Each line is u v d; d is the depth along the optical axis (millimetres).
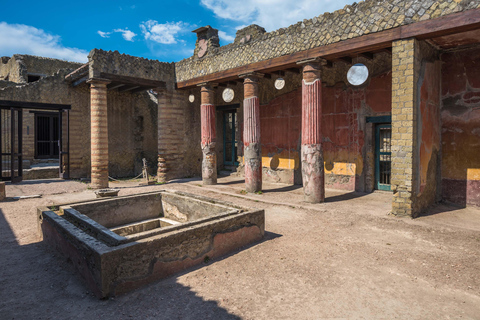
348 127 9492
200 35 11266
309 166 7859
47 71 17281
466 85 7215
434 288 3502
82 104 12938
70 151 12703
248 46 9422
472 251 4562
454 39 6527
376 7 6586
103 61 10562
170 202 6316
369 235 5348
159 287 3523
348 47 7066
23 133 15852
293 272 3916
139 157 14867
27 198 8984
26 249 4770
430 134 6965
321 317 2949
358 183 9328
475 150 7125
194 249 4098
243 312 3037
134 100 14695
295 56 8133
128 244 3480
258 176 9523
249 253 4547
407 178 6184
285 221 6320
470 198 7188
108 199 5742
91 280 3414
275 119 11516
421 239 5105
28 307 3127
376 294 3375
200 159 13742
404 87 6184
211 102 11289
